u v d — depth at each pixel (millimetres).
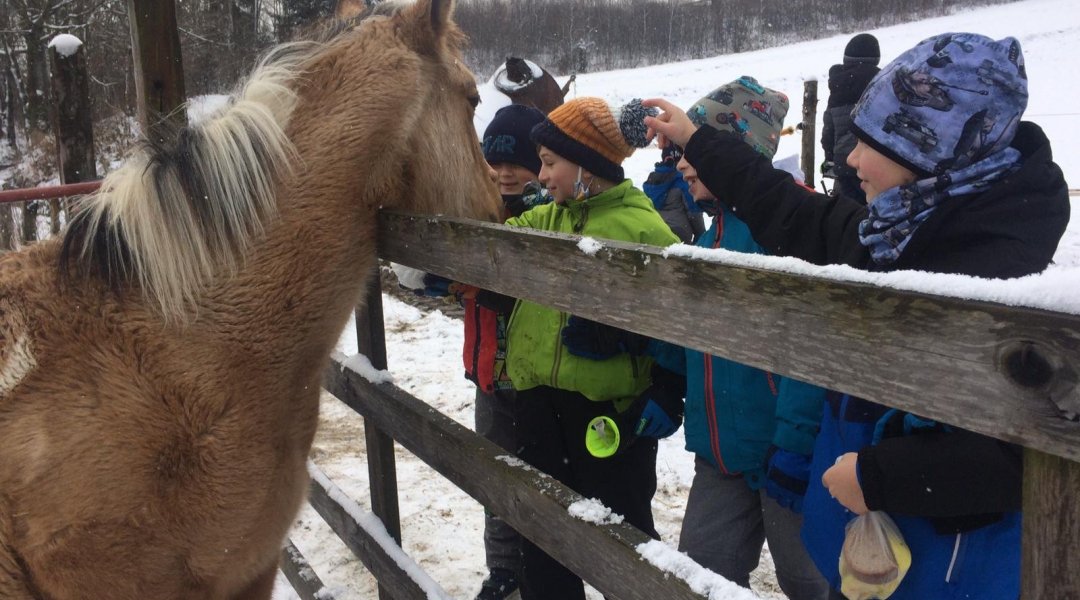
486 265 1514
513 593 2906
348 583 3311
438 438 1969
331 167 1713
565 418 2238
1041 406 693
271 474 1691
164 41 3402
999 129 1209
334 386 2762
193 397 1564
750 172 1768
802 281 900
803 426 1763
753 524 2164
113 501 1490
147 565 1555
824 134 4988
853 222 1536
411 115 1794
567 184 2213
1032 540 768
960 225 1203
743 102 2191
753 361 982
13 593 1526
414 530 3650
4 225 6422
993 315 720
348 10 2025
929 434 1141
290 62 1805
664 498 3717
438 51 1858
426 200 1878
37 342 1519
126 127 9680
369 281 2012
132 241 1551
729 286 998
